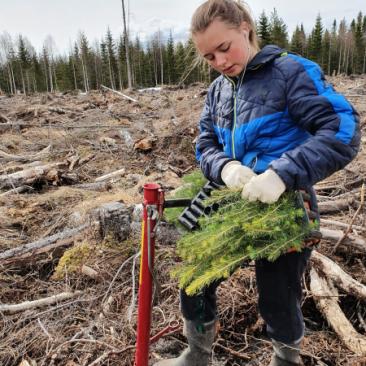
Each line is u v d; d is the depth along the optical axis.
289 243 1.44
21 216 4.01
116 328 2.40
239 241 1.50
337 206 3.64
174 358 2.07
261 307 1.73
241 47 1.47
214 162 1.66
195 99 10.08
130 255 3.14
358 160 4.82
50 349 2.27
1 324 2.55
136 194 4.27
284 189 1.36
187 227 1.70
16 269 3.15
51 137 7.39
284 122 1.49
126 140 6.87
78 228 3.55
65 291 2.85
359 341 2.11
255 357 2.21
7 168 5.44
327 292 2.46
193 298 1.78
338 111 1.37
